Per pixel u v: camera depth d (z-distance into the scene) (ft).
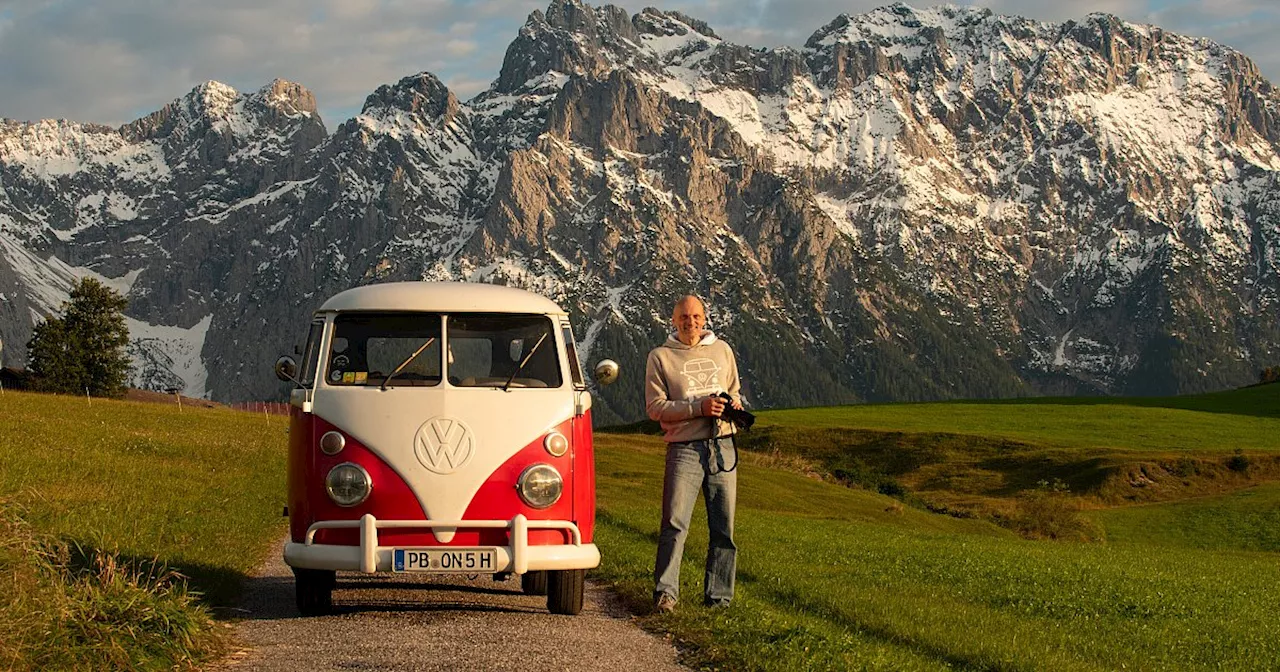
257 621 42.45
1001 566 79.25
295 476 43.42
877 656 37.42
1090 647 47.32
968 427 370.32
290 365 45.19
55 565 37.09
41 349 390.01
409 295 44.57
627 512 105.70
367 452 41.86
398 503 41.57
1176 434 353.10
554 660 35.81
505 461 42.37
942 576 70.38
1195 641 52.65
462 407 42.86
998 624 50.08
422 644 37.78
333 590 50.67
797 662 35.40
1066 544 135.74
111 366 397.80
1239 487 289.74
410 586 52.70
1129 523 229.86
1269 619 62.75
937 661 40.01
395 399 42.70
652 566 59.62
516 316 44.78
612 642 39.19
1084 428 367.66
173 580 47.70
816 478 261.44
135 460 111.86
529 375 44.32
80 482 87.92
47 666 30.53
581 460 43.78
